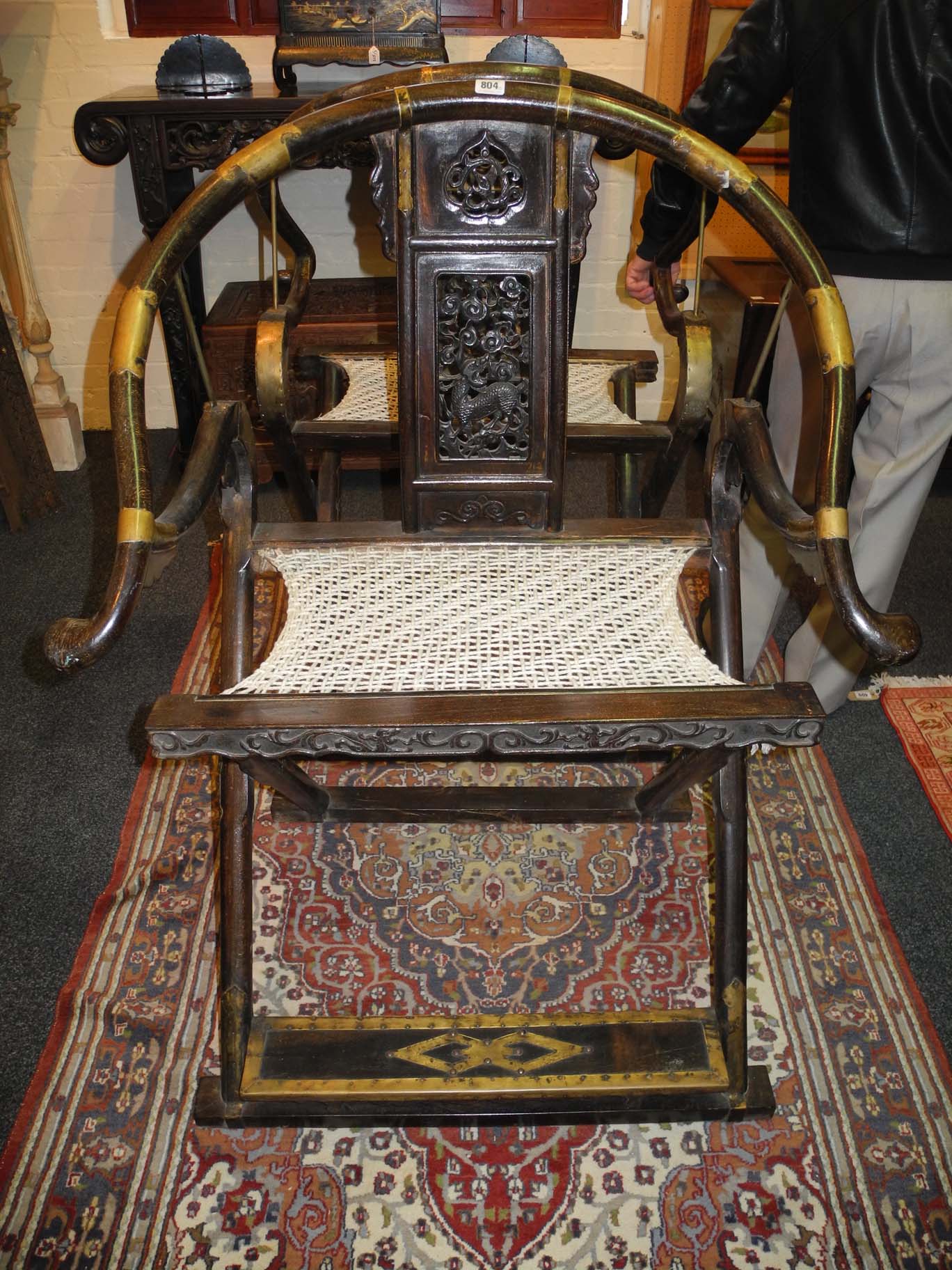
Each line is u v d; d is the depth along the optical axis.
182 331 2.41
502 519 1.16
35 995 1.34
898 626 0.94
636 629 1.06
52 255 2.68
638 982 1.37
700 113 1.44
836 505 0.96
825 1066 1.26
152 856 1.55
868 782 1.73
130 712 1.86
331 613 1.08
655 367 1.70
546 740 0.89
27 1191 1.12
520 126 0.99
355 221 2.69
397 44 2.12
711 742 0.90
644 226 1.53
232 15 2.50
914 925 1.46
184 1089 1.23
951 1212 1.11
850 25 1.27
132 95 2.21
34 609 2.13
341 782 1.72
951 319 1.41
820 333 0.99
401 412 1.10
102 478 2.68
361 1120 1.17
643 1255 1.07
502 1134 1.18
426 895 1.50
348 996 1.35
